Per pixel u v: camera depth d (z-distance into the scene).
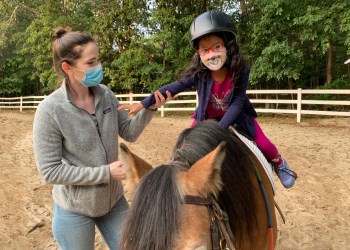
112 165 2.12
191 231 1.41
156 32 18.89
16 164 8.05
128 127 2.54
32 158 8.63
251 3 15.73
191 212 1.46
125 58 18.89
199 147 1.82
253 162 2.25
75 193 2.19
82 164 2.19
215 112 2.44
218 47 2.21
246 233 1.89
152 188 1.48
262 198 2.22
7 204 5.73
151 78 19.77
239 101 2.31
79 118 2.14
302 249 4.31
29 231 4.90
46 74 23.11
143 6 18.70
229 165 1.87
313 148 8.45
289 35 14.63
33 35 22.17
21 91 31.66
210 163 1.50
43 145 2.10
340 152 8.02
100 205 2.22
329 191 5.88
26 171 7.49
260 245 2.17
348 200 5.53
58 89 2.21
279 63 13.45
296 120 12.79
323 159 7.54
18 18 25.53
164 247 1.35
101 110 2.23
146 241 1.36
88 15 22.09
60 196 2.24
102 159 2.22
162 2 17.34
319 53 15.91
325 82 17.00
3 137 11.56
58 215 2.27
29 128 14.13
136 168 1.67
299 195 5.77
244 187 1.93
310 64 15.78
